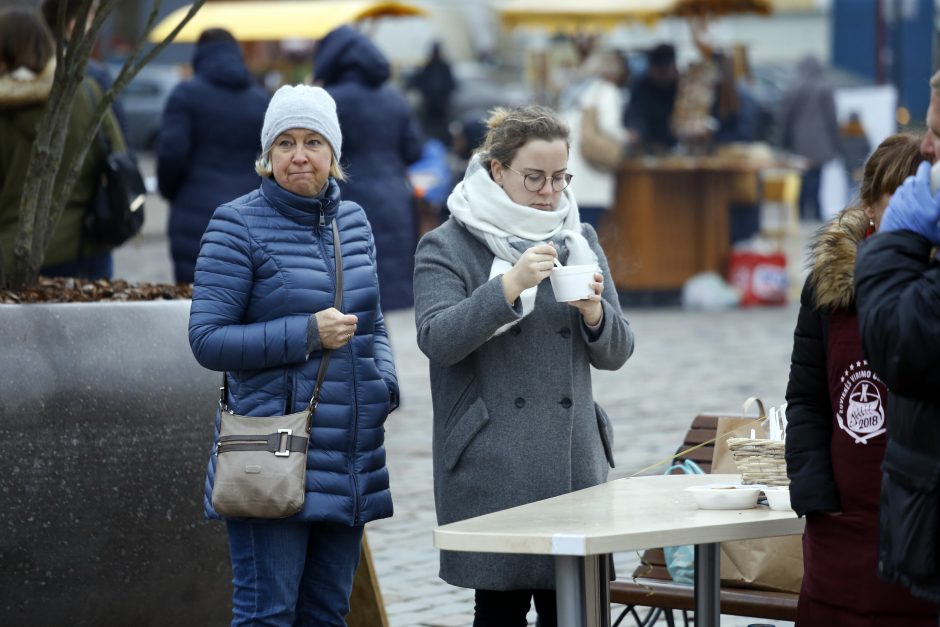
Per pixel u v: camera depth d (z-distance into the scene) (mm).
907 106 69000
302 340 10539
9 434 11828
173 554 12836
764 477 10344
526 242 11125
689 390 28500
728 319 40469
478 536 8836
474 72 72312
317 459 10688
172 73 65125
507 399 11086
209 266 10766
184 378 13047
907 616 9195
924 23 68938
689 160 42562
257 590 10750
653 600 12117
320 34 32969
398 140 25500
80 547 12195
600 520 9352
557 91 48562
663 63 43500
